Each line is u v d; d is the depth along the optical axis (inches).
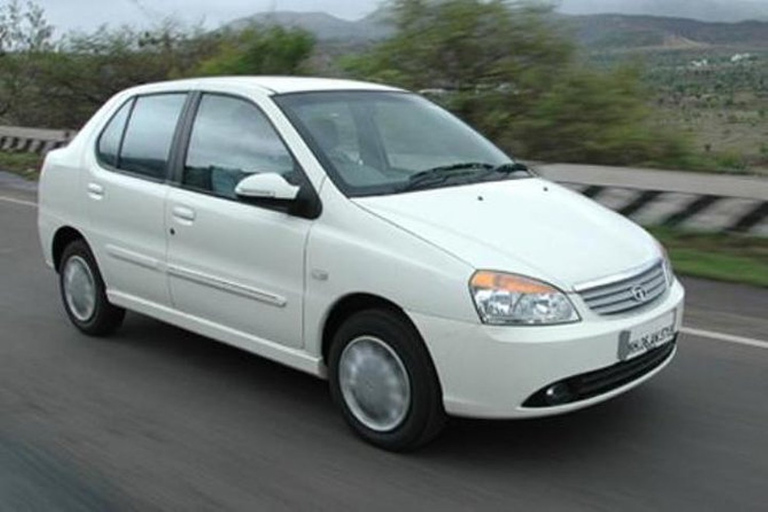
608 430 191.8
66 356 246.1
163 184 228.8
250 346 207.9
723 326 266.8
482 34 569.0
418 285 171.2
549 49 563.2
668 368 229.9
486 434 189.8
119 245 241.0
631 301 176.1
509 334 163.8
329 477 172.9
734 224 375.9
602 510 159.3
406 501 163.3
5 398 216.2
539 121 530.3
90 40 900.0
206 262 213.9
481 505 161.5
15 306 297.3
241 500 164.6
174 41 906.7
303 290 191.5
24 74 929.5
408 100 236.1
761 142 539.8
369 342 182.1
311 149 199.0
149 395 217.0
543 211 193.2
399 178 201.2
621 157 523.2
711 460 178.1
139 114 246.4
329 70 683.4
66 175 262.1
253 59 705.6
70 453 185.5
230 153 215.3
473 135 235.0
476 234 176.6
